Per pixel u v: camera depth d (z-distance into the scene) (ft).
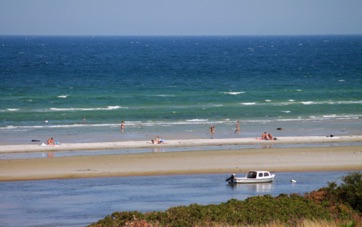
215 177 465.47
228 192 419.74
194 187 433.89
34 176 458.91
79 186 433.89
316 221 240.32
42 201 393.91
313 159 524.11
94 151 552.00
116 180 451.94
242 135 642.63
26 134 635.66
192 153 538.47
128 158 517.55
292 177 467.11
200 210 260.42
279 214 254.06
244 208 263.90
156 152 544.21
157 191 421.59
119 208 376.27
